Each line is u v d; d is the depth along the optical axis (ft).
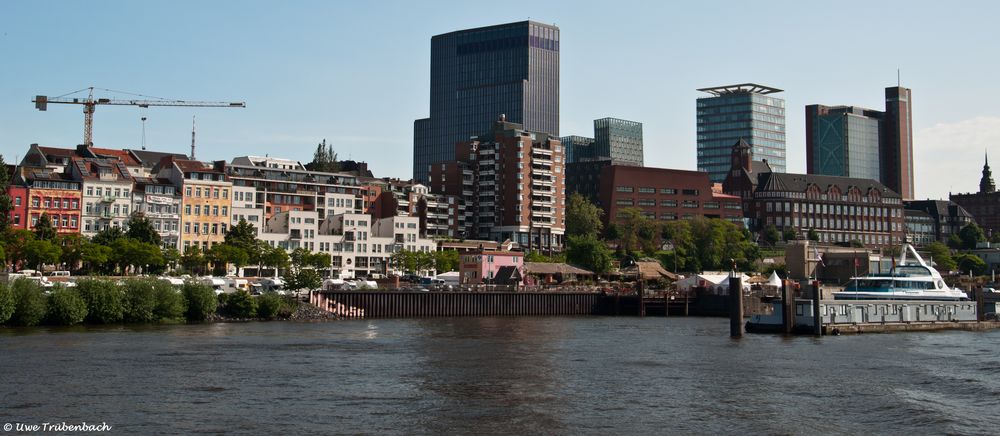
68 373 255.29
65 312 394.52
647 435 191.93
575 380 257.96
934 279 466.70
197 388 236.63
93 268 595.06
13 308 382.22
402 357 306.76
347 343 351.25
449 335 396.37
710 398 231.50
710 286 602.44
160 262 595.88
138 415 202.90
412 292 545.03
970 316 451.94
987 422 207.00
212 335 372.17
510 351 328.70
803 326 397.19
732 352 326.03
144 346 323.37
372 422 200.23
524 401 225.56
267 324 447.83
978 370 280.51
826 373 273.33
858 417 210.59
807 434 194.39
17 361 276.62
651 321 516.32
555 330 432.25
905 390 244.22
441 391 238.27
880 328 412.16
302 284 510.58
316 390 237.25
